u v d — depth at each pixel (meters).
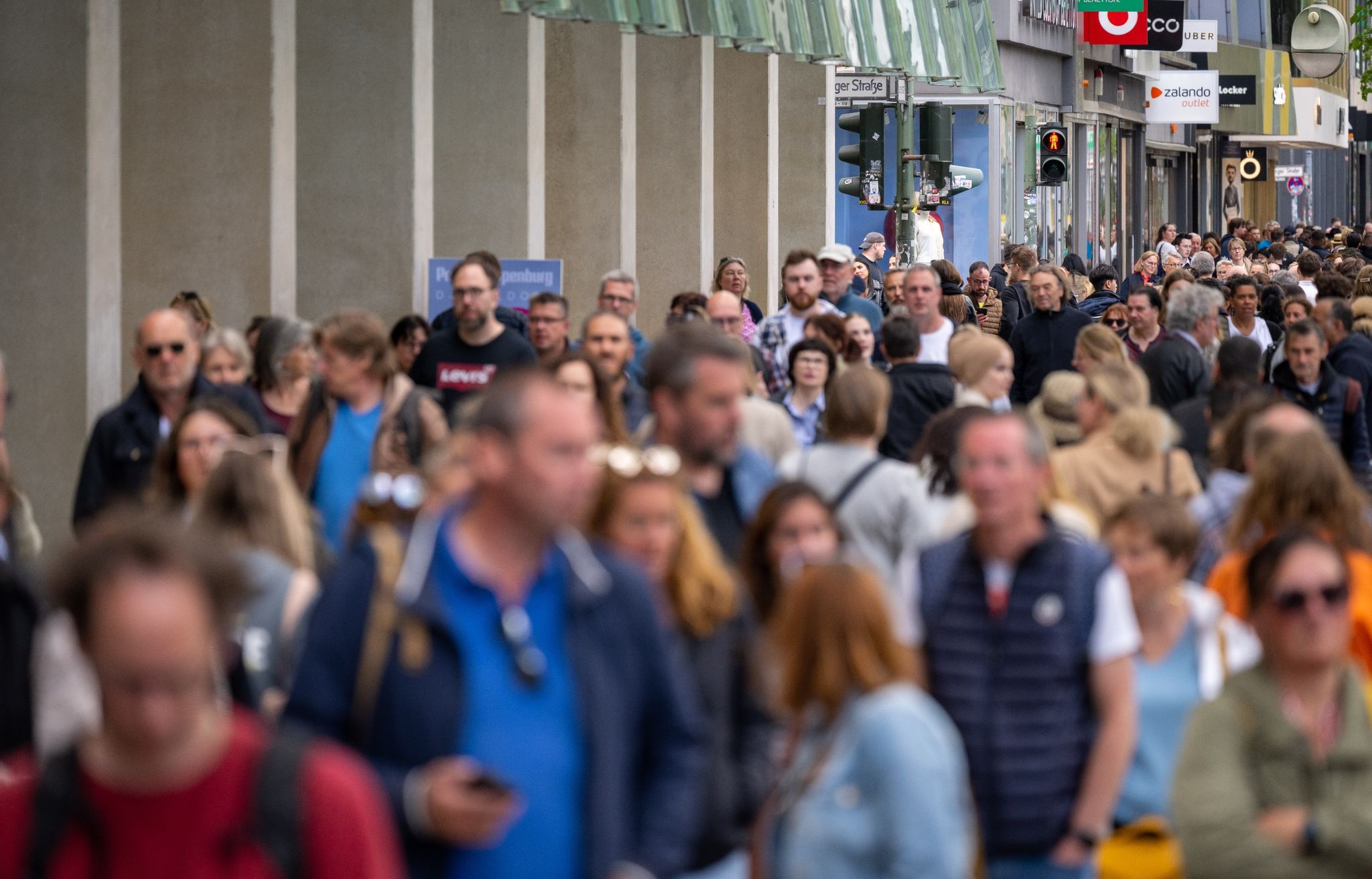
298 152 48.78
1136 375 25.83
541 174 54.47
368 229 48.78
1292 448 19.47
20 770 13.67
